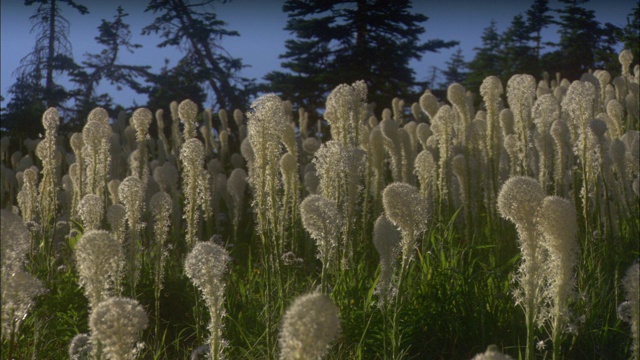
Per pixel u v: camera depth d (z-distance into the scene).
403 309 4.62
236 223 7.43
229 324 4.84
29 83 31.03
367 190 5.79
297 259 5.33
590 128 5.38
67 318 5.04
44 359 4.65
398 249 3.66
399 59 32.47
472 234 6.30
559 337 2.85
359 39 33.56
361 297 4.71
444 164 6.41
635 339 2.51
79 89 30.59
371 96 31.77
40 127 23.14
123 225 4.16
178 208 7.50
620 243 5.89
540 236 2.77
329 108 5.14
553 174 6.77
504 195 2.77
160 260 4.59
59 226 7.25
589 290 4.82
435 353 4.61
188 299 5.29
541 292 3.27
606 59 28.06
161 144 11.47
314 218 3.48
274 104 3.79
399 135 6.12
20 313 2.70
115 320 2.20
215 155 11.73
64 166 11.08
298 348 1.72
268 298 3.91
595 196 5.69
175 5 31.33
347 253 4.92
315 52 33.50
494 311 4.64
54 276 5.95
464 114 6.41
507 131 6.68
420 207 3.31
